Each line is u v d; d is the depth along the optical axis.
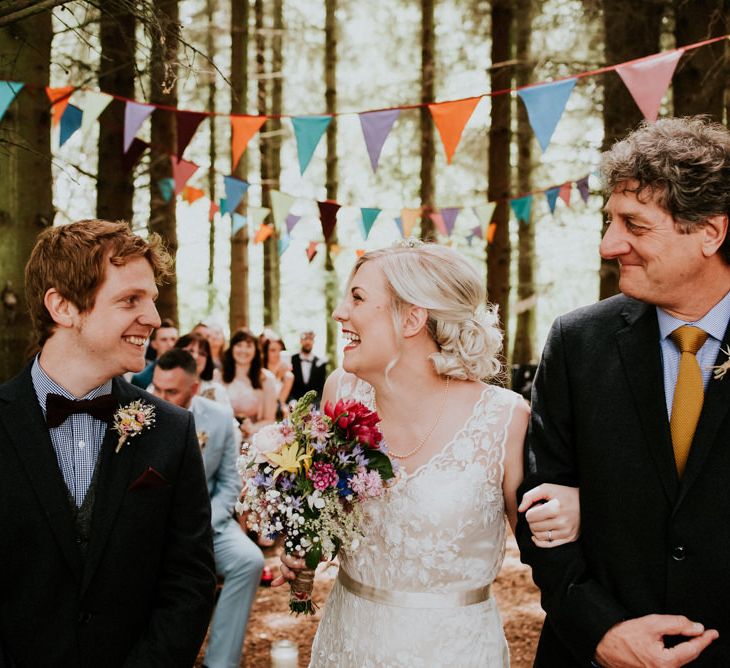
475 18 11.88
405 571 1.96
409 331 1.98
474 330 2.04
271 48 14.40
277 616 4.62
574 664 1.83
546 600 1.80
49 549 1.73
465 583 1.98
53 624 1.73
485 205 6.92
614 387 1.78
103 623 1.78
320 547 1.90
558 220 13.16
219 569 3.60
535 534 1.79
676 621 1.62
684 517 1.65
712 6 5.67
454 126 3.53
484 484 1.99
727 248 1.64
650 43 6.73
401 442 2.05
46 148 4.09
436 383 2.05
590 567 1.79
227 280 20.75
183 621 1.86
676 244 1.62
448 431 2.02
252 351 6.59
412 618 1.95
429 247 2.05
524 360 12.84
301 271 21.66
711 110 5.73
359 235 17.58
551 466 1.88
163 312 8.15
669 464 1.68
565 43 10.45
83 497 1.81
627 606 1.71
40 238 1.83
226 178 5.39
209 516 2.01
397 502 1.98
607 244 1.69
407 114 13.90
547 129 3.25
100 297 1.76
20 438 1.75
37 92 4.03
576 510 1.81
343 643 2.03
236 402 6.50
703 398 1.69
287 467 1.85
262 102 13.62
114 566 1.78
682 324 1.73
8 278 3.98
